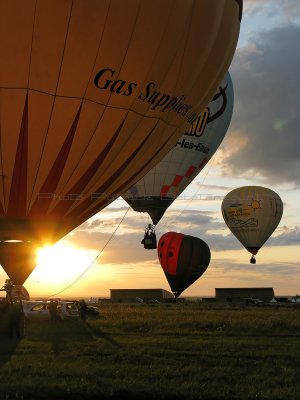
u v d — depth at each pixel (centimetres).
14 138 1314
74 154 1381
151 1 1337
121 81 1368
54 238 1488
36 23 1238
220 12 1555
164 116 1528
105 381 1037
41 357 1343
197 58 1515
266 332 1961
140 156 1546
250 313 3203
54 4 1236
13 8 1220
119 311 3569
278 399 930
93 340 1714
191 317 2689
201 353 1407
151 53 1383
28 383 1016
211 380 1071
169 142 1645
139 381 1040
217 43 1588
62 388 977
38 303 2688
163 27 1375
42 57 1266
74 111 1334
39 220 1427
